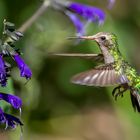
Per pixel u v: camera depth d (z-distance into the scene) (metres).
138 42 14.49
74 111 15.09
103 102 15.75
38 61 12.93
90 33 13.01
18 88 11.91
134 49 14.34
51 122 14.62
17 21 13.45
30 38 12.70
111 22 13.92
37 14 11.38
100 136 15.34
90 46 13.07
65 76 14.49
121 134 14.90
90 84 7.88
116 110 13.44
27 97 12.22
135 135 13.34
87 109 15.43
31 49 12.73
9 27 7.98
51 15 12.98
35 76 12.91
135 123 13.30
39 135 14.33
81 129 15.08
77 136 14.97
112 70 8.27
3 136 12.46
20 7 13.48
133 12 14.70
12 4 13.44
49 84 14.47
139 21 14.59
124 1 14.72
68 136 14.78
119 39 13.98
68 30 13.16
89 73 7.97
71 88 14.70
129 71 8.73
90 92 15.09
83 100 15.17
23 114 12.56
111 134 15.38
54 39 13.02
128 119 13.28
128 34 14.38
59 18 13.10
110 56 8.53
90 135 15.22
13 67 11.05
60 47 13.23
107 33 8.58
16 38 7.91
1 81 7.44
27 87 12.07
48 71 14.19
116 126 15.45
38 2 13.45
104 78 8.04
